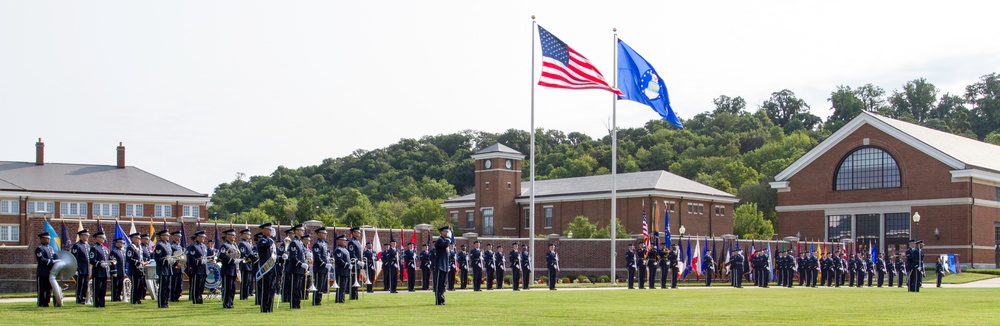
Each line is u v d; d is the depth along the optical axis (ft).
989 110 555.28
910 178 260.21
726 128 564.71
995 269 242.37
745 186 375.25
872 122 268.41
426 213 366.02
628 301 104.78
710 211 310.04
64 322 68.69
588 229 258.57
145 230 132.87
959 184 250.57
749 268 200.44
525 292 130.31
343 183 543.80
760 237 306.96
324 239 92.58
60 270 88.79
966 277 222.07
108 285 131.75
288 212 418.72
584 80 154.81
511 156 330.34
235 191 567.18
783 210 288.71
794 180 286.87
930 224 255.50
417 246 163.94
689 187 306.76
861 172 272.31
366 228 155.74
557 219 317.22
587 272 196.54
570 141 636.07
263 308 81.41
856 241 271.08
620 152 511.81
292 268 85.97
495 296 115.34
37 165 328.29
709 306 96.43
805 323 72.69
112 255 98.32
